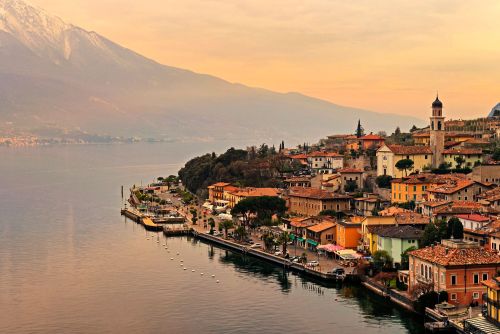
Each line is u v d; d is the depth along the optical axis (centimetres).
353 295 19862
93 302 19725
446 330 15812
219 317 18050
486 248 17588
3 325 17725
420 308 17075
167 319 18012
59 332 17162
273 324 17375
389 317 17612
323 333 16550
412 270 18388
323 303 19075
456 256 16838
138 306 19250
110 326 17538
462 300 16612
